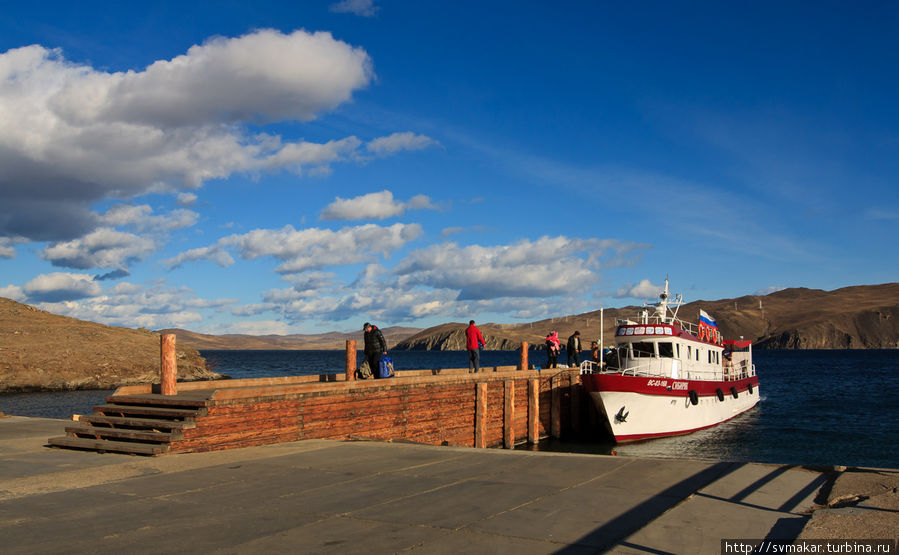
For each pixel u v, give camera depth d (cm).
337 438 1759
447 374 2920
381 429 1959
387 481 959
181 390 1692
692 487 884
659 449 2919
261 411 1509
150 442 1321
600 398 2902
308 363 16600
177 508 796
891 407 4853
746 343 4831
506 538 663
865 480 878
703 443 3103
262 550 626
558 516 746
